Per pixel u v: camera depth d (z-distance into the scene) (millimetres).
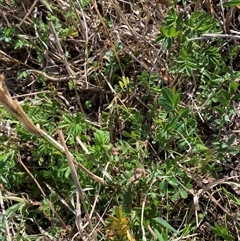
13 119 1841
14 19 2199
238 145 1877
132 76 2086
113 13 2172
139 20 2102
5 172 1762
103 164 1775
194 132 1742
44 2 2072
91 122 1986
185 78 2000
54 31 1927
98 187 1802
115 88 2023
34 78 2139
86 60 2014
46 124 1837
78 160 1749
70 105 2105
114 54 2021
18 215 1843
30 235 1821
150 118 1950
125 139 1997
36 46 2102
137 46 2053
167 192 1715
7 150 1824
